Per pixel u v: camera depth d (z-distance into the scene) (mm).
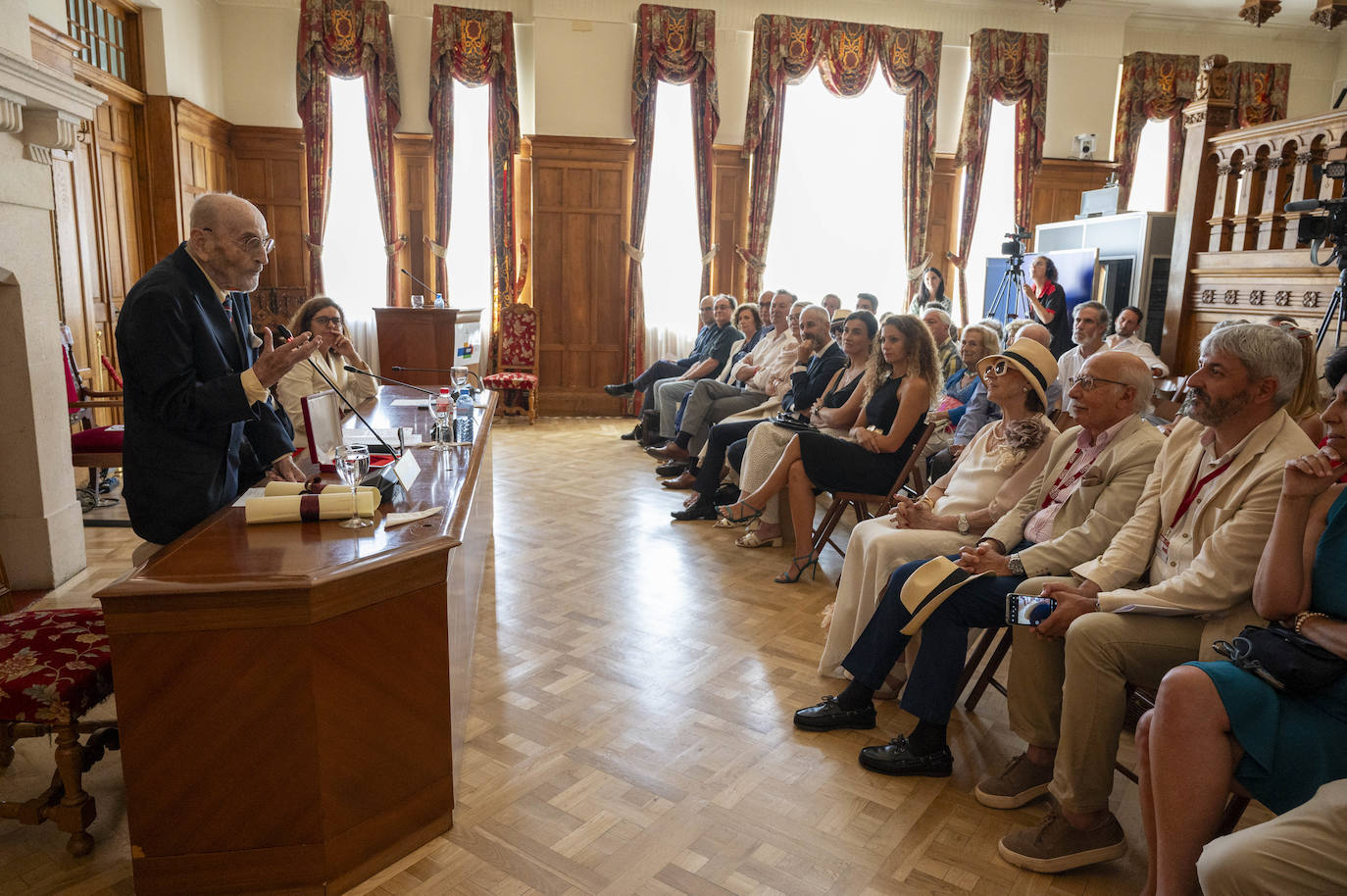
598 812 2102
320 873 1764
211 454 2191
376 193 8523
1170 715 1586
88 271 6398
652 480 5953
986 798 2174
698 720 2584
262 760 1705
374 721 1821
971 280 9625
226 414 2062
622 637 3197
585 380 9141
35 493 3523
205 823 1712
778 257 9328
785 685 2828
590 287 8984
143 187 7281
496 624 3299
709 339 7254
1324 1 5957
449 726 1976
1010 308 8102
